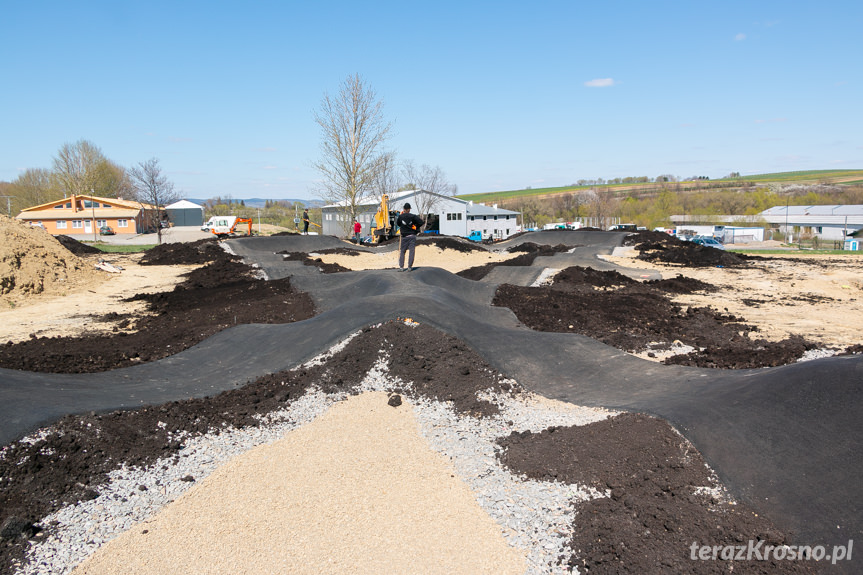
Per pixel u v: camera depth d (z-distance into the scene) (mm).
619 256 25953
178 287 17094
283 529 4875
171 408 6945
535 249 29266
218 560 4484
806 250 36719
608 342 10273
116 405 6742
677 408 6238
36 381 7191
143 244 42156
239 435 6598
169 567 4406
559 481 5367
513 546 4574
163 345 10031
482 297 13414
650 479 5129
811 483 4637
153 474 5691
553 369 8352
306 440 6512
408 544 4645
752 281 19625
